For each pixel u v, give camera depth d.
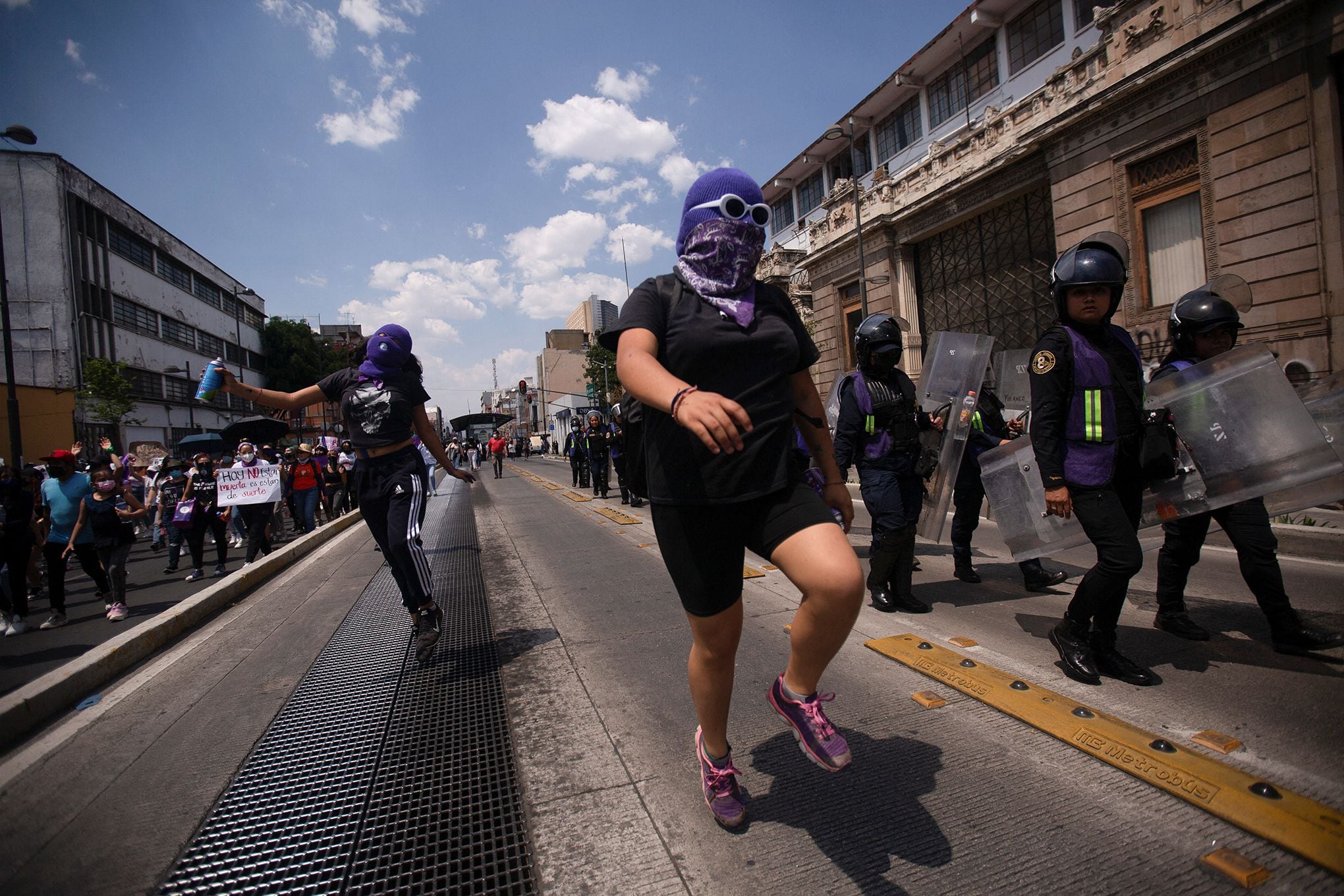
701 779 2.49
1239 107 12.07
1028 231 18.58
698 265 1.84
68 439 24.80
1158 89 13.44
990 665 3.42
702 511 1.81
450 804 2.48
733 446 1.44
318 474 12.20
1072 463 3.05
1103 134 14.74
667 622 4.61
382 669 4.00
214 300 42.16
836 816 2.19
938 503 4.70
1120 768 2.35
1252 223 11.95
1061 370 3.05
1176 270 13.61
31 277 25.88
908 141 24.97
